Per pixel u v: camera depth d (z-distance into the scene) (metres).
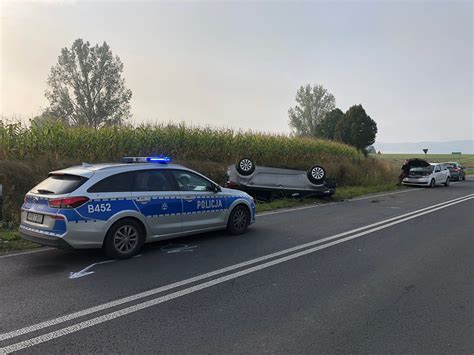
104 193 6.00
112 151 13.95
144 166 6.65
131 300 4.47
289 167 18.50
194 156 16.80
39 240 5.81
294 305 4.37
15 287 4.86
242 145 18.64
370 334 3.68
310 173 14.59
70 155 12.85
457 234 8.42
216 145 17.58
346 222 9.88
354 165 23.22
